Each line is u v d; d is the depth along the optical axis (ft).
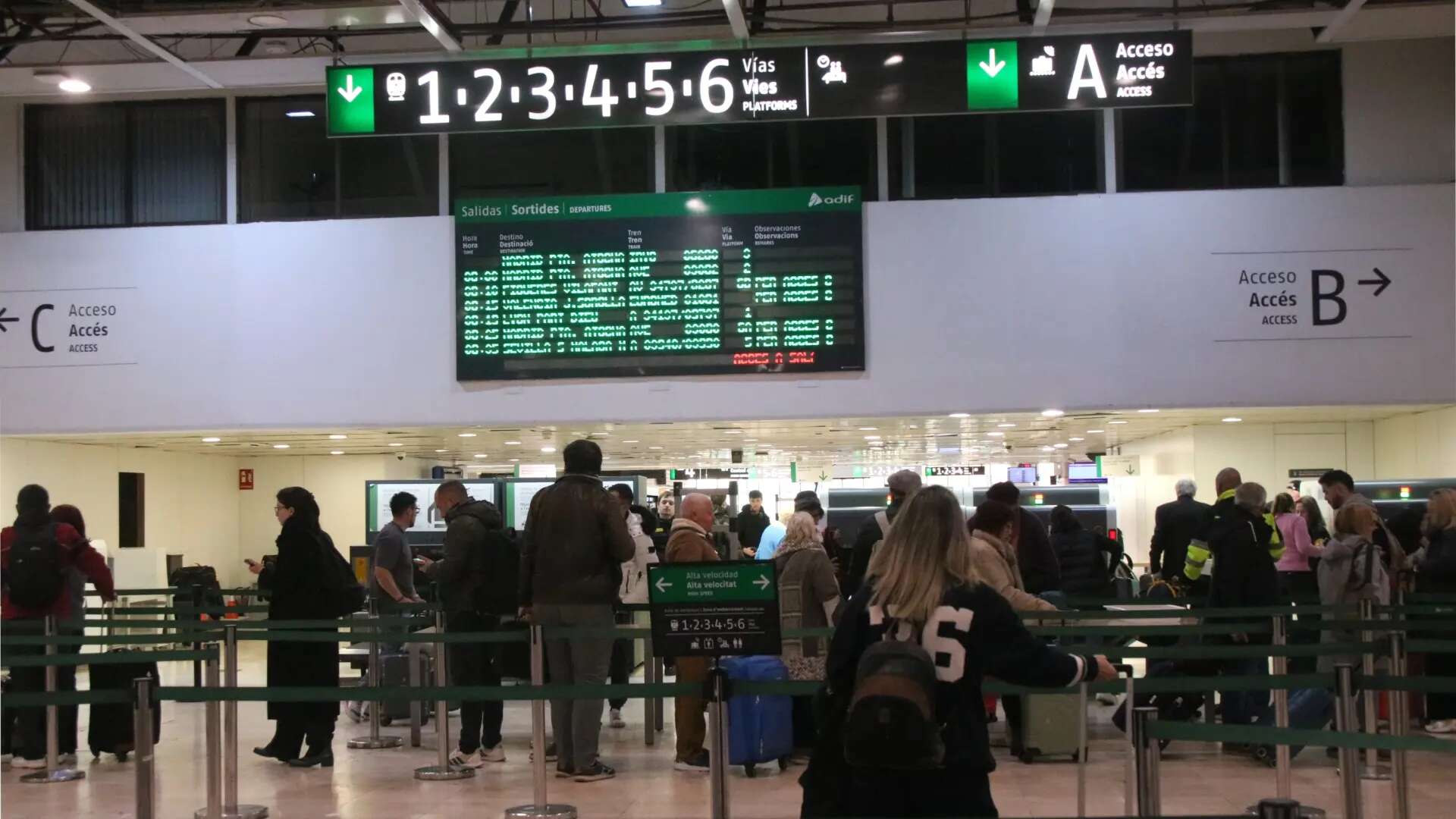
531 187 40.52
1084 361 38.32
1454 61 39.06
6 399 40.29
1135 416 43.39
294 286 39.96
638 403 38.75
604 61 28.48
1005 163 39.68
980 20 37.68
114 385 40.11
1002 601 12.82
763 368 38.52
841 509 48.47
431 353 39.42
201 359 39.99
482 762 27.53
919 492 13.15
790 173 40.09
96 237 40.47
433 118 28.60
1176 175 39.47
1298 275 38.11
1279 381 38.01
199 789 25.09
